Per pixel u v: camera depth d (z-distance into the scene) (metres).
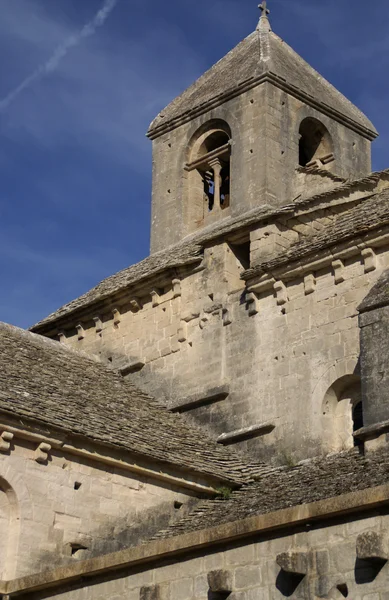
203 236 37.84
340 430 30.27
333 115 41.28
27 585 25.67
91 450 28.58
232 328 33.44
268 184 38.00
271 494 27.27
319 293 31.41
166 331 35.25
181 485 29.70
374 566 20.28
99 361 36.72
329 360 30.58
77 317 37.84
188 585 23.05
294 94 40.09
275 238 33.31
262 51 40.56
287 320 31.97
